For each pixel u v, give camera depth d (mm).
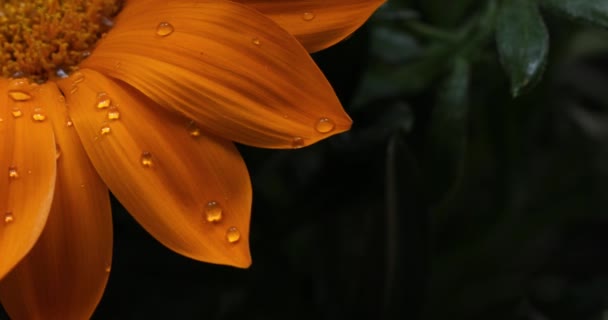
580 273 370
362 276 329
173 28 285
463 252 357
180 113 281
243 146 307
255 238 331
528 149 362
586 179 365
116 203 317
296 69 278
